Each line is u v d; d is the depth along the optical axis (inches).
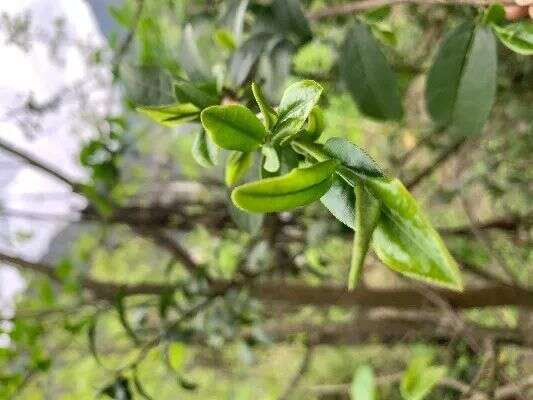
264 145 7.7
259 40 13.8
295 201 6.6
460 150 27.5
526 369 24.9
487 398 17.8
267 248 22.5
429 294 22.8
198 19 16.5
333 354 39.0
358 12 16.8
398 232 6.4
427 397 26.8
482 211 32.4
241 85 13.1
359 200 6.5
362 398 9.3
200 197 28.0
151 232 24.3
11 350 20.1
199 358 35.6
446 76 13.0
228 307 21.0
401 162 28.7
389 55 27.8
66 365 29.3
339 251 31.4
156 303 21.0
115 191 24.3
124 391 17.3
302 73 23.5
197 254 33.0
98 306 20.4
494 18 11.0
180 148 30.8
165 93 12.7
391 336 33.1
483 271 26.9
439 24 26.8
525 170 27.3
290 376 37.4
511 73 25.0
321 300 23.0
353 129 34.1
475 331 22.9
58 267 21.9
